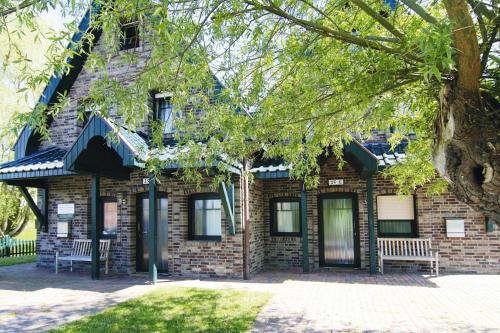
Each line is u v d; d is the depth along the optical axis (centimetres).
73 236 1171
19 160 1134
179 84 391
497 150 294
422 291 785
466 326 558
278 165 989
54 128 1227
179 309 668
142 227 1116
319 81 392
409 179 705
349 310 653
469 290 789
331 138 544
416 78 353
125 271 1085
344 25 426
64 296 790
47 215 1212
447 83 315
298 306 682
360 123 523
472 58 270
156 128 454
